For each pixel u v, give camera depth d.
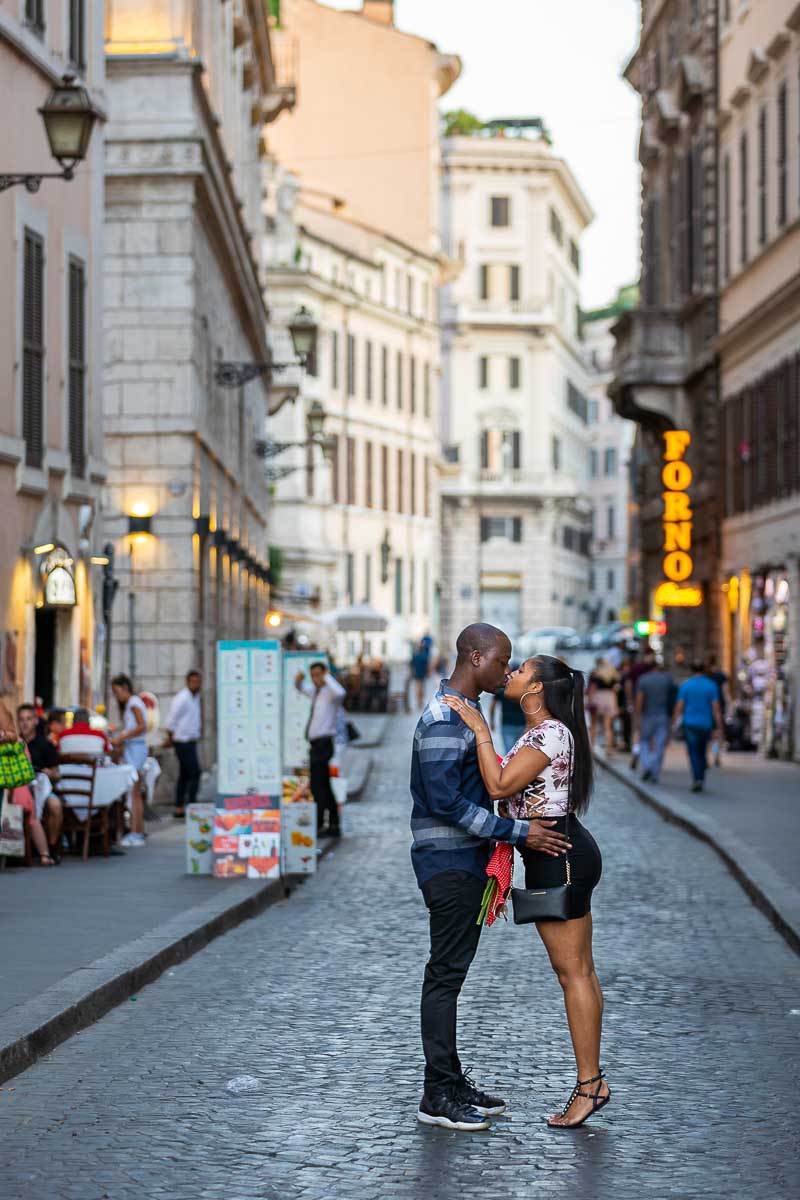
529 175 129.00
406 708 70.12
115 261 34.78
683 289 53.19
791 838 23.75
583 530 146.00
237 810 19.91
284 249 86.94
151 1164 8.81
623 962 15.12
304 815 21.39
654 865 22.20
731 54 48.16
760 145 44.31
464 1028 12.29
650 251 59.03
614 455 155.88
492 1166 8.80
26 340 24.39
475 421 128.12
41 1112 9.84
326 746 25.88
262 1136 9.36
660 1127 9.59
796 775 35.94
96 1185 8.45
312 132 106.38
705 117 50.12
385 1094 10.30
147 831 25.67
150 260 34.75
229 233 41.25
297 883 20.86
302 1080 10.66
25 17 24.17
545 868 9.70
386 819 29.41
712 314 49.84
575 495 128.75
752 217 45.28
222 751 19.91
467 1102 9.73
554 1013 12.86
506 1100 10.20
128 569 35.00
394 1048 11.59
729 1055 11.46
